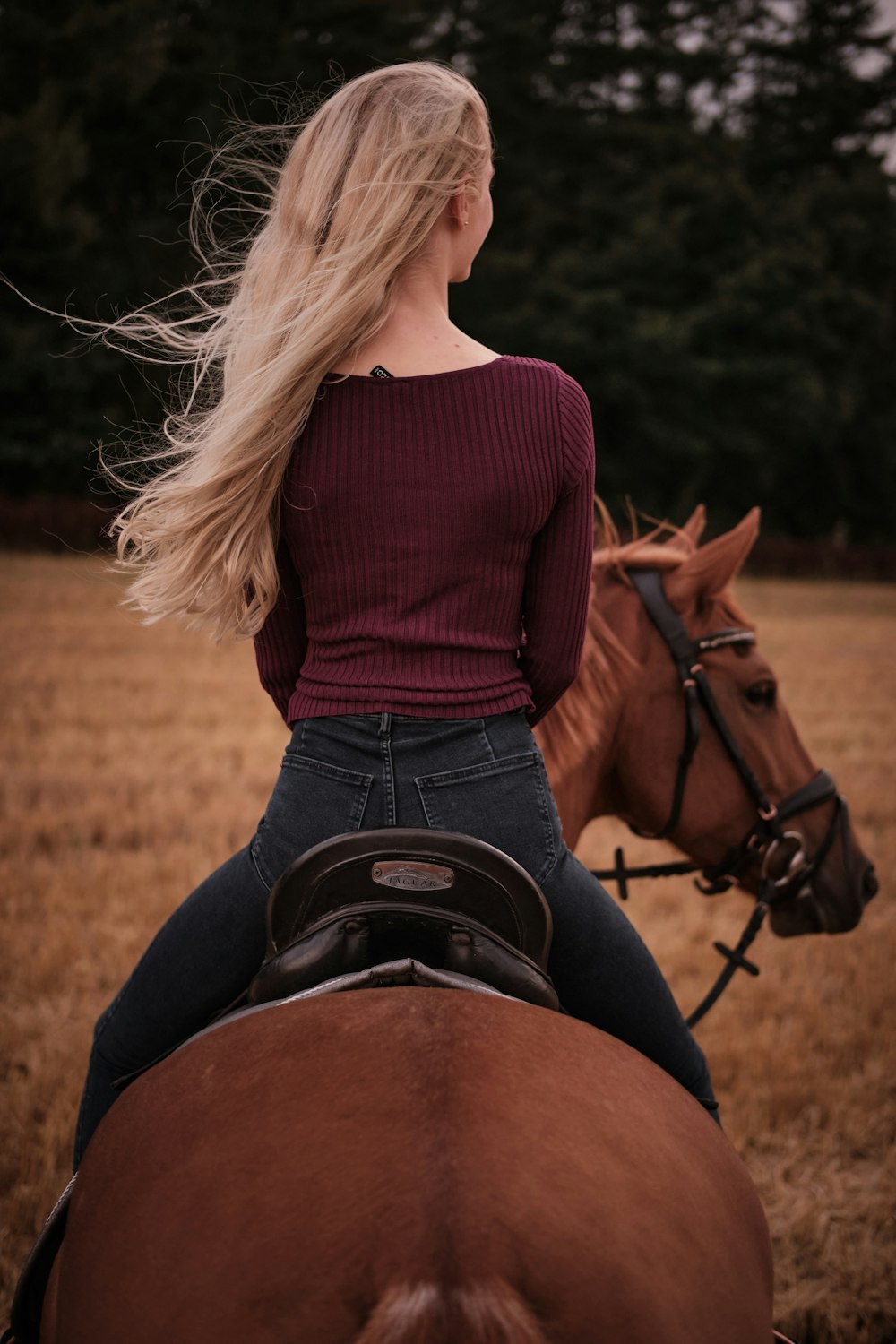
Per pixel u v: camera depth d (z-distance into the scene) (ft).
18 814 20.12
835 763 27.91
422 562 4.50
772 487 150.00
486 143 4.91
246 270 5.00
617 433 139.85
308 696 4.65
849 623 67.82
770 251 139.13
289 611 4.94
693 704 7.22
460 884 4.39
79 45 112.27
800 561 120.57
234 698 32.89
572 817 6.92
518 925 4.46
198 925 4.83
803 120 177.27
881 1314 8.87
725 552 7.28
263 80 118.73
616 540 7.68
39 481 105.81
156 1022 4.97
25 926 15.28
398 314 4.77
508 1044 3.80
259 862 4.68
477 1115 3.42
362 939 4.37
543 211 143.23
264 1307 3.04
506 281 136.05
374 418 4.54
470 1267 2.98
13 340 100.78
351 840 4.34
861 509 155.43
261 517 4.56
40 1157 10.30
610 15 172.65
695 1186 3.64
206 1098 3.71
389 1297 2.93
